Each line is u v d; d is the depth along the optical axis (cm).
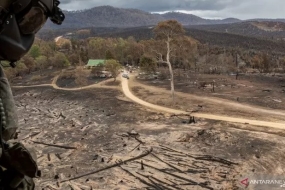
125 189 3284
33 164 304
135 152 4300
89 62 13775
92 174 3650
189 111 6456
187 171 3647
